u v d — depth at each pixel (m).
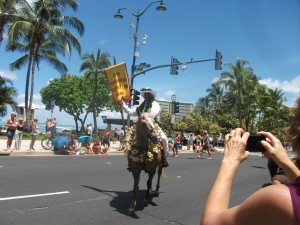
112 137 35.28
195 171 16.25
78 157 19.06
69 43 34.38
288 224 1.41
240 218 1.58
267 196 1.47
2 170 11.94
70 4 33.84
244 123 59.38
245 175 16.28
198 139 32.59
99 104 72.50
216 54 24.44
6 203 7.59
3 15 30.08
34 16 33.44
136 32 25.58
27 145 23.30
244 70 55.09
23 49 36.12
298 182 1.49
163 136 8.32
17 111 35.03
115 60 10.35
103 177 12.19
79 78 72.25
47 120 21.47
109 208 7.83
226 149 1.96
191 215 7.75
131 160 7.60
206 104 78.94
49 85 73.69
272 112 56.50
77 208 7.63
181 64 24.81
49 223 6.43
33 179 10.67
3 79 33.50
